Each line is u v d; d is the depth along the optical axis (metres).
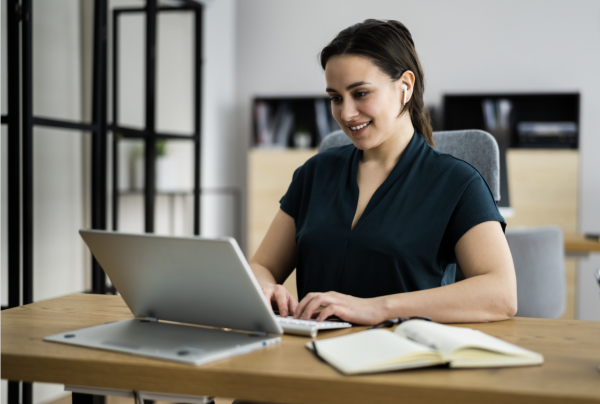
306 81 4.57
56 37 2.65
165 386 0.77
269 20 4.62
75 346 0.86
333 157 1.40
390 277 1.21
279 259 1.42
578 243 2.59
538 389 0.68
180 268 0.89
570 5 4.07
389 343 0.79
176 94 3.87
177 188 3.86
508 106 4.15
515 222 3.96
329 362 0.77
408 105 1.30
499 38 4.19
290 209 1.43
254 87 4.66
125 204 3.35
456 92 4.25
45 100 2.60
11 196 1.92
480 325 1.00
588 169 4.05
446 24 4.27
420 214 1.21
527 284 2.06
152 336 0.90
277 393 0.73
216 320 0.93
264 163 4.38
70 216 2.78
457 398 0.68
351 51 1.18
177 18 3.86
